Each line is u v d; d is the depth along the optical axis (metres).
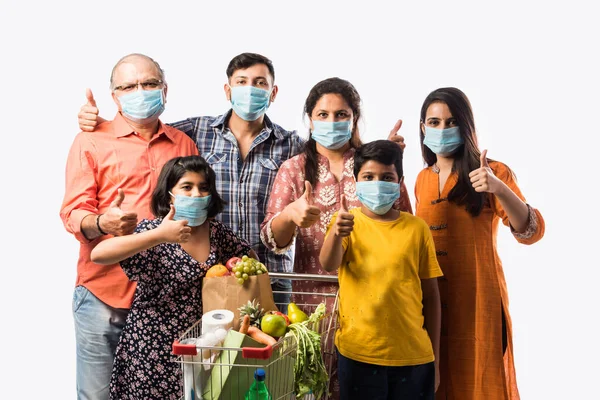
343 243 3.30
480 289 3.54
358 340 3.24
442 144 3.54
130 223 3.17
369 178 3.24
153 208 3.36
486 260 3.55
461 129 3.52
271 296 3.29
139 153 3.78
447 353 3.62
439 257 3.61
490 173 3.28
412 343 3.22
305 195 3.27
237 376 2.85
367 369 3.23
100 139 3.77
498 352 3.57
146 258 3.24
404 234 3.29
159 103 3.74
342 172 3.75
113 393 3.37
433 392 3.30
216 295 3.20
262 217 4.15
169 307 3.28
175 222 2.99
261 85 4.00
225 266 3.37
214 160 4.14
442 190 3.64
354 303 3.26
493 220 3.60
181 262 3.27
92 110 3.81
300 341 3.05
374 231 3.30
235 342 2.87
